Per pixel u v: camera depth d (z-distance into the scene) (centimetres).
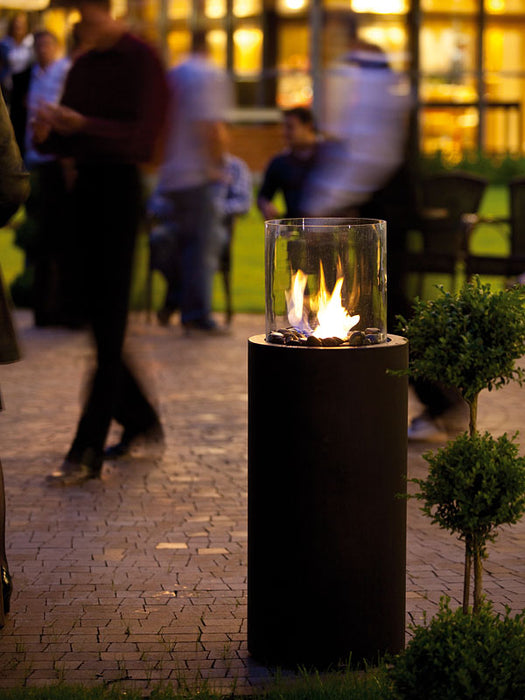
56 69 1041
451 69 2681
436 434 671
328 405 357
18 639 397
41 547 495
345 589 364
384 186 683
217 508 552
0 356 400
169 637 399
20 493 578
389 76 687
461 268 983
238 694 351
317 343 364
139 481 600
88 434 604
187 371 890
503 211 1969
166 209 1070
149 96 595
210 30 2614
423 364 342
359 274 371
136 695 345
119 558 480
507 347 340
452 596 436
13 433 708
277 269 374
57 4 645
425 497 338
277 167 902
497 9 2689
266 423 365
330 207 713
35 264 1071
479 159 2614
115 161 593
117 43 598
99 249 601
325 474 360
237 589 445
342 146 704
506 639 307
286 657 370
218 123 1030
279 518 366
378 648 369
